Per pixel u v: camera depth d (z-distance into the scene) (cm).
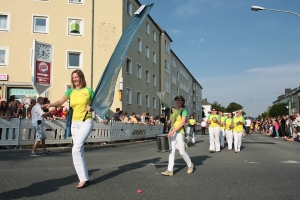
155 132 2231
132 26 690
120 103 2300
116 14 2328
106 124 1484
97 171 661
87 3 2280
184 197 449
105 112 564
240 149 1288
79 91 532
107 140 1490
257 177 605
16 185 513
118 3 2342
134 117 1880
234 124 1179
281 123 2419
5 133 1093
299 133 1955
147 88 3153
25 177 582
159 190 491
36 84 1240
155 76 3488
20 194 455
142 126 1941
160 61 3753
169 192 478
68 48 2205
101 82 558
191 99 6662
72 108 536
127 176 606
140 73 2939
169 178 592
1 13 2119
